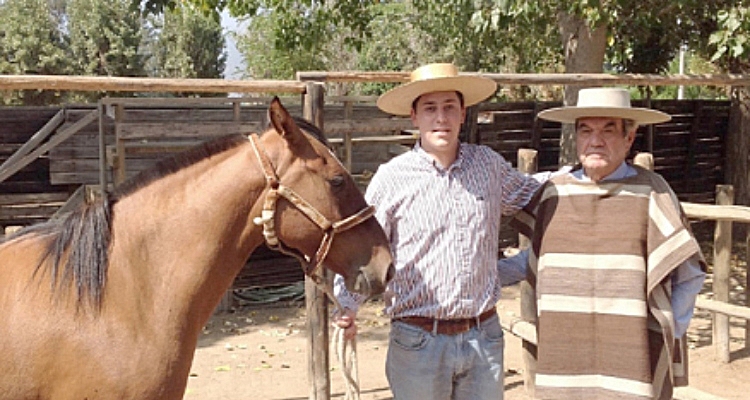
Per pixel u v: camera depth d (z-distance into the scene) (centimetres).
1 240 254
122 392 228
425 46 1491
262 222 242
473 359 276
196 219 242
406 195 270
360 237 247
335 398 496
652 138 1055
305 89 404
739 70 1041
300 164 242
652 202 268
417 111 274
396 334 281
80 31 2373
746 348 588
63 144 755
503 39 920
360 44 855
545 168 971
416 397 277
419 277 271
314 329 421
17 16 2345
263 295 767
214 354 597
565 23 752
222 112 773
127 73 2403
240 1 820
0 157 759
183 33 2431
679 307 270
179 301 238
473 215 271
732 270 877
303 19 864
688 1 701
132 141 754
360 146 859
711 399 406
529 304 474
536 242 289
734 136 1094
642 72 1061
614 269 270
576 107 268
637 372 264
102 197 249
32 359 225
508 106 920
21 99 2047
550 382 279
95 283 232
